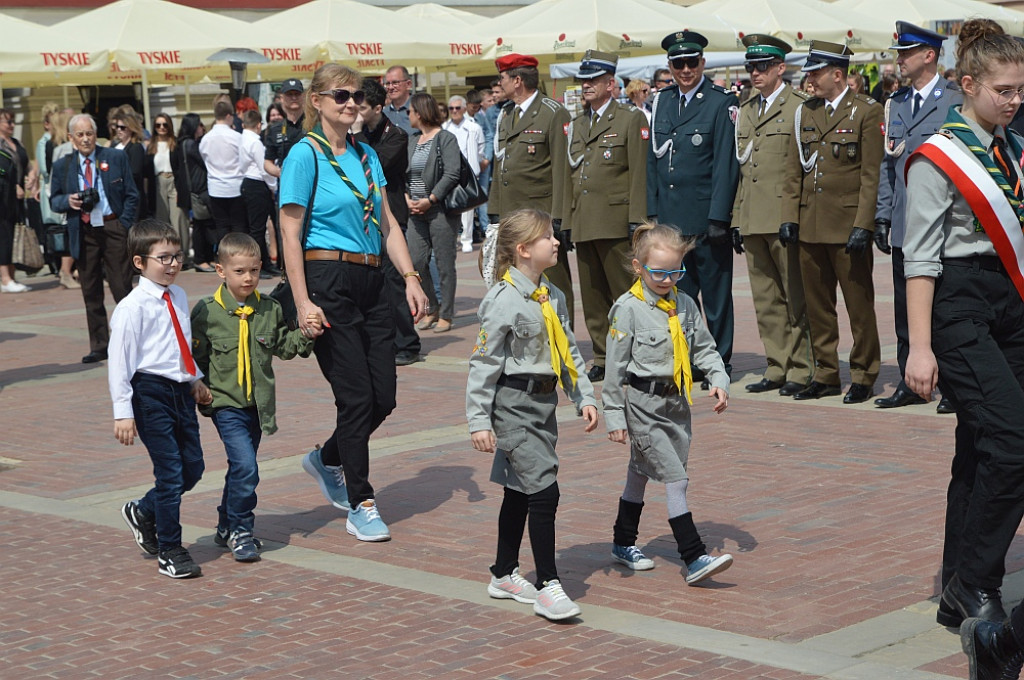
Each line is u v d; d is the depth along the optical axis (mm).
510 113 10656
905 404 8953
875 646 4812
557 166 10273
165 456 5953
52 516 7133
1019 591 5344
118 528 6852
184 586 5848
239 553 6156
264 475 7867
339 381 6441
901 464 7410
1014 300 4812
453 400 9828
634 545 5914
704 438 8227
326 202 6387
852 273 8945
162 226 5953
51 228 17969
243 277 6148
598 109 10016
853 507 6617
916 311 4812
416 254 12812
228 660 4926
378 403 6551
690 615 5215
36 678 4832
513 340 5297
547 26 19906
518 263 5402
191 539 6609
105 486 7758
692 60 9594
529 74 10500
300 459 8234
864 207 8633
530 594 5410
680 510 5543
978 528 4789
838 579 5574
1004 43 4707
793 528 6316
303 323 6262
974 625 4422
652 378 5547
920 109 8555
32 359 12539
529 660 4785
